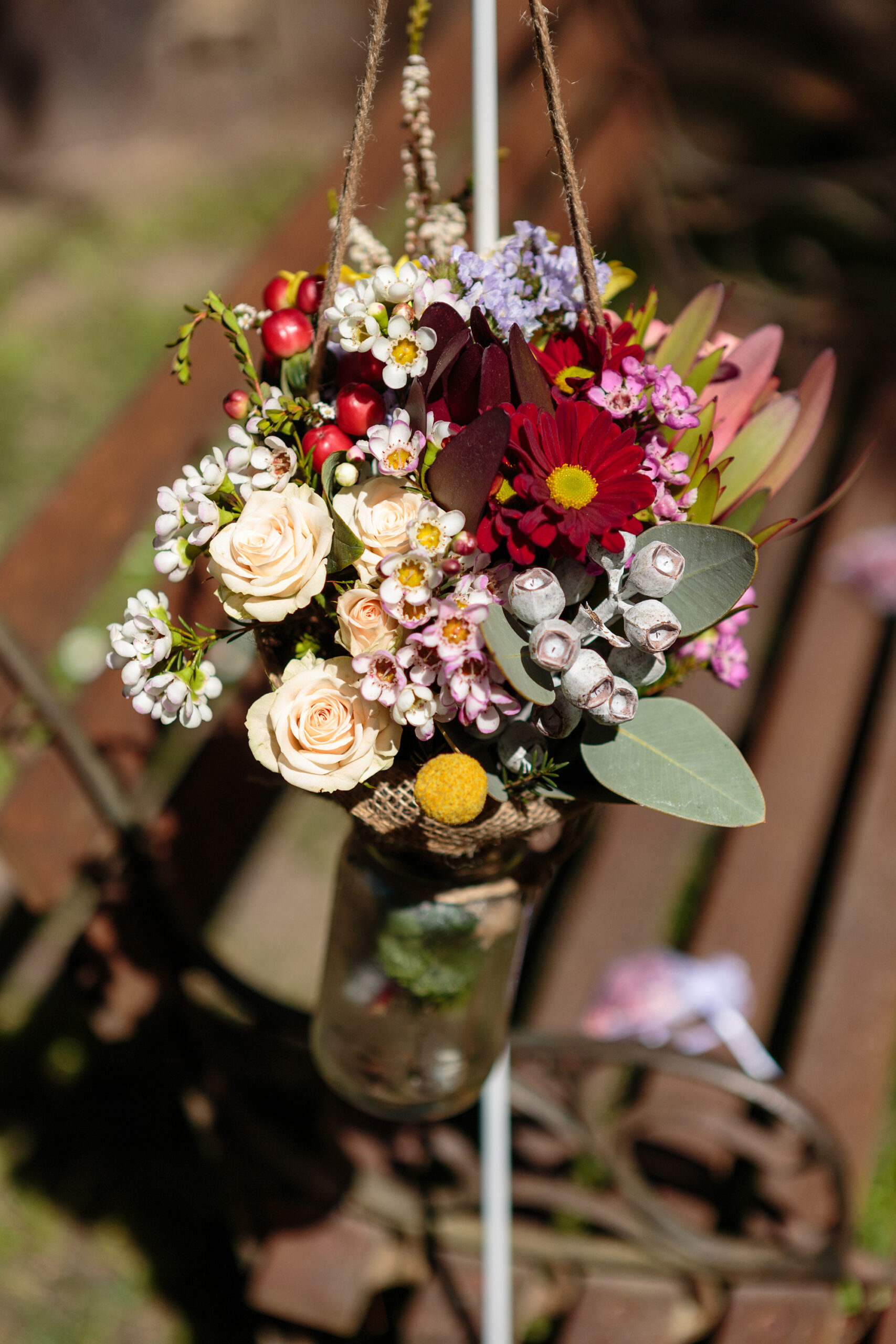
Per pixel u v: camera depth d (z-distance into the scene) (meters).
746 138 3.98
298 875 2.12
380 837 0.85
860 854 1.73
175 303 3.71
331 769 0.75
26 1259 1.65
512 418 0.73
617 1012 1.59
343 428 0.77
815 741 1.89
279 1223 1.32
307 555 0.73
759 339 0.83
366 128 0.75
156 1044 1.89
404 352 0.74
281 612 0.74
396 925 0.88
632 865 1.74
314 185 1.95
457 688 0.72
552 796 0.77
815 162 3.89
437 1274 1.32
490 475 0.71
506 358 0.73
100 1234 1.68
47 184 4.35
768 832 1.76
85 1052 1.89
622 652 0.75
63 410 3.25
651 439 0.76
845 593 2.17
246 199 4.28
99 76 4.68
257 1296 1.27
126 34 4.71
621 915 1.68
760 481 0.81
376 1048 0.93
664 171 3.09
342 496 0.74
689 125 4.02
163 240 4.02
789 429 0.81
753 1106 1.48
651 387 0.75
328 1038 0.95
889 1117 1.82
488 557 0.73
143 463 1.51
